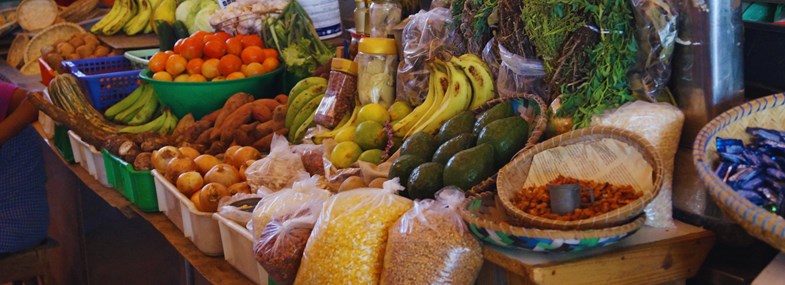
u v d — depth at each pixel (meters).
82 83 3.49
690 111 1.76
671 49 1.74
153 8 4.43
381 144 2.30
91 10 5.62
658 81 1.76
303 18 3.38
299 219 1.81
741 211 1.27
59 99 3.30
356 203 1.70
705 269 1.67
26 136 3.39
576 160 1.67
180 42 3.23
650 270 1.58
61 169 3.94
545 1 1.87
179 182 2.40
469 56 2.23
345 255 1.64
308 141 2.61
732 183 1.46
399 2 2.72
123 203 2.82
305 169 2.40
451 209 1.63
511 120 1.88
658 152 1.63
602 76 1.78
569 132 1.68
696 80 1.72
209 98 3.13
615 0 1.75
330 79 2.66
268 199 2.02
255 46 3.25
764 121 1.61
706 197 1.70
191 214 2.29
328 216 1.69
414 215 1.62
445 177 1.79
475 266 1.60
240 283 2.08
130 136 2.93
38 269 3.42
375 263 1.65
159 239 2.90
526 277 1.49
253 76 3.15
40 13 5.51
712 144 1.53
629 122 1.70
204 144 2.90
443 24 2.35
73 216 3.81
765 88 1.91
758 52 1.91
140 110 3.35
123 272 3.30
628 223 1.47
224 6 3.76
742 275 1.61
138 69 3.83
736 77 1.74
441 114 2.19
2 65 5.39
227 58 3.17
